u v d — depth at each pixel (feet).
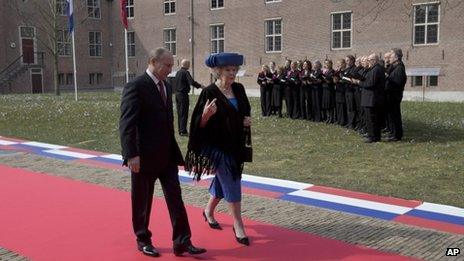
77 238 17.66
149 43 130.52
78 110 66.59
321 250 16.26
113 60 141.49
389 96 37.40
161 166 15.57
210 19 116.06
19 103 79.97
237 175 16.57
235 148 16.43
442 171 28.04
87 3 136.98
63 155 35.45
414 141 37.70
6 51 122.31
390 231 18.24
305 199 23.02
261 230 18.39
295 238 17.48
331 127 45.60
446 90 84.28
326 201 22.61
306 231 18.25
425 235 17.75
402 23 87.61
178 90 42.24
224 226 18.81
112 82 142.72
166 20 125.18
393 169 28.81
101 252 16.30
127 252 16.28
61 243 17.19
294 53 102.63
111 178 27.53
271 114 55.42
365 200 22.68
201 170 16.60
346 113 45.34
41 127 50.70
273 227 18.74
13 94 116.26
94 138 43.47
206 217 18.58
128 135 14.94
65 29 131.13
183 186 25.79
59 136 44.73
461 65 82.38
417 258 15.49
